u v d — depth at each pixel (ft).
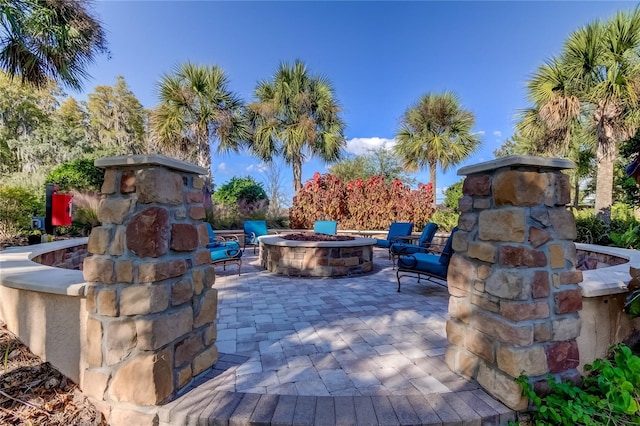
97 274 5.05
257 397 5.31
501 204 5.30
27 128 47.21
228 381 5.90
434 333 8.47
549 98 20.58
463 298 6.18
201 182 6.34
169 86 27.12
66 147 45.39
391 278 15.88
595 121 20.31
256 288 13.69
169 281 5.24
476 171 5.85
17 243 14.42
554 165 5.29
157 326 4.93
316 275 16.16
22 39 10.85
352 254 16.78
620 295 6.52
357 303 11.38
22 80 11.93
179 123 27.58
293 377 6.06
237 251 16.31
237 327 8.91
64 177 22.02
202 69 27.73
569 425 4.49
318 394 5.45
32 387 5.43
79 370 5.59
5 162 43.04
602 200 20.44
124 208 5.00
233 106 29.60
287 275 16.46
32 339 6.11
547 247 5.21
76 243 13.78
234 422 4.74
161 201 5.06
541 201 5.17
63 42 11.32
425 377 6.07
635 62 17.93
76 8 11.46
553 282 5.23
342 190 30.99
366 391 5.56
